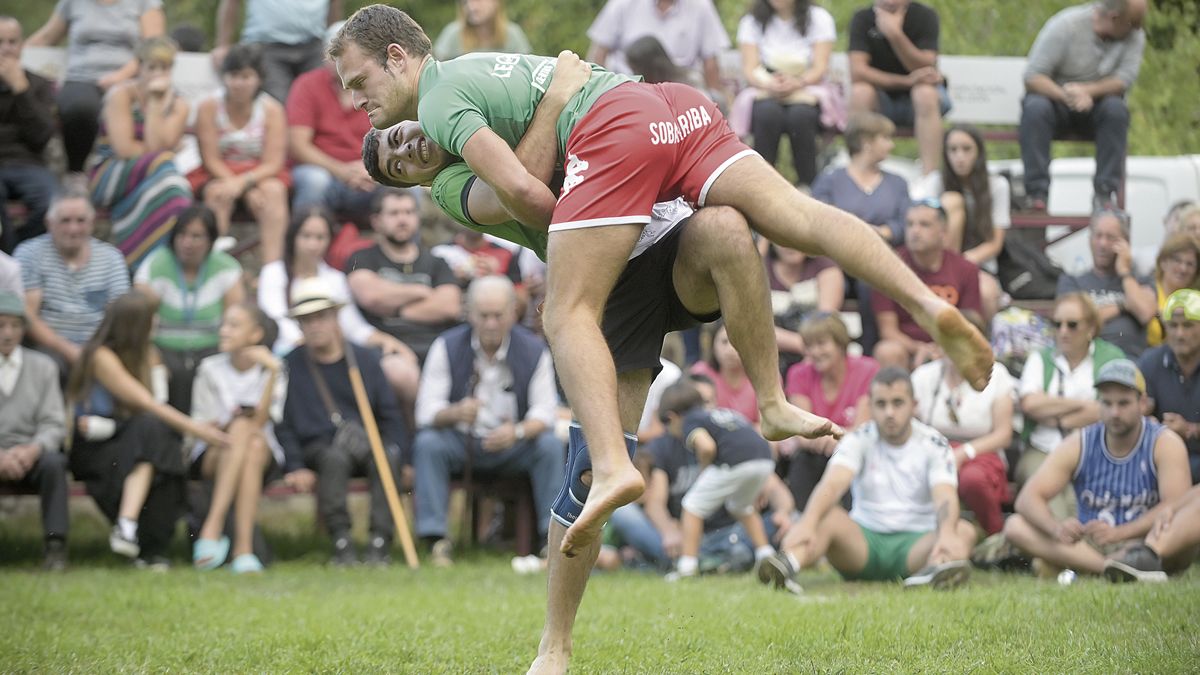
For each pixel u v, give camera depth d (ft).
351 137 94.68
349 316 86.48
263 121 92.38
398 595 62.85
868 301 85.87
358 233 94.99
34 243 83.15
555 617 37.83
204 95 98.12
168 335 82.33
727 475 72.95
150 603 59.41
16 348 75.46
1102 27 95.91
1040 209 96.73
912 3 96.02
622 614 54.29
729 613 53.47
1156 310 85.20
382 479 79.00
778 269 88.38
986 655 42.42
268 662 44.57
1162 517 64.08
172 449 76.13
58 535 74.49
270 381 77.61
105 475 76.02
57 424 75.66
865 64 96.43
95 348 76.33
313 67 98.73
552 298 34.91
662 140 35.29
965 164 90.53
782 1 96.02
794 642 45.47
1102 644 43.21
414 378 84.58
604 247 34.68
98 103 94.73
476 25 97.40
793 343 85.20
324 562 79.66
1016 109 103.40
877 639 45.47
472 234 91.20
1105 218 86.33
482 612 56.54
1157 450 66.90
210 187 90.12
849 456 68.33
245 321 77.41
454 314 87.25
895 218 88.48
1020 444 79.15
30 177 89.66
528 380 80.74
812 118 94.84
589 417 33.83
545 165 36.24
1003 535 69.72
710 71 98.78
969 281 84.23
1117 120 96.07
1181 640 43.55
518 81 36.47
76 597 61.52
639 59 86.48
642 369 37.83
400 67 37.63
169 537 76.84
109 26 96.63
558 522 37.42
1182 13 113.70
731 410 78.74
